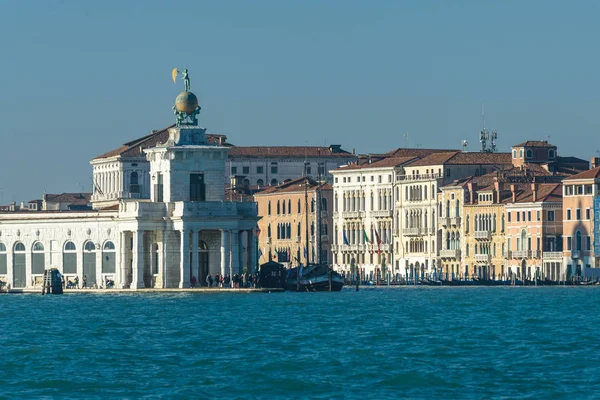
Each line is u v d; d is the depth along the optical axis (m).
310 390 192.38
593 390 190.88
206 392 191.25
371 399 186.38
